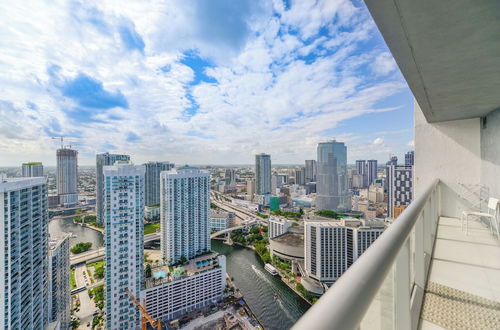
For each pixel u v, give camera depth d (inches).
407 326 53.8
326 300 20.2
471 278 109.3
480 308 86.3
